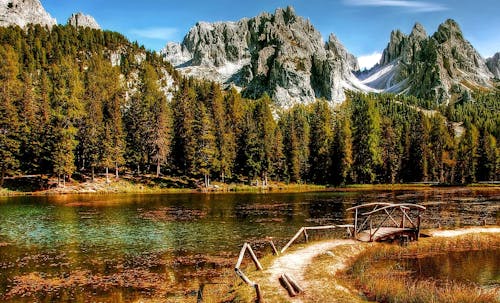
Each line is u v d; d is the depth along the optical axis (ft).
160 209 183.93
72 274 76.64
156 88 634.43
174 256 91.91
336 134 396.37
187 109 358.02
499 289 64.95
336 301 52.85
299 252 84.12
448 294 56.03
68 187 287.69
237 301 54.85
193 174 366.02
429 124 571.28
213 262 86.12
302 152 424.87
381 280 63.82
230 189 330.13
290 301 53.01
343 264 77.61
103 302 60.95
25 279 73.26
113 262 86.28
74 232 123.54
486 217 150.41
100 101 383.86
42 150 285.84
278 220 149.07
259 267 70.13
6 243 106.83
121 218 154.30
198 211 177.06
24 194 263.49
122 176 333.01
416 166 417.69
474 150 433.48
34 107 298.35
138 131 349.41
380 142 409.90
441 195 260.62
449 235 105.50
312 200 230.68
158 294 64.49
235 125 403.95
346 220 148.25
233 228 131.03
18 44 618.85
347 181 400.67
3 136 271.28
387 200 224.94
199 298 59.06
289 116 593.01
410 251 93.97
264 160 362.74
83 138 317.01
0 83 340.59
